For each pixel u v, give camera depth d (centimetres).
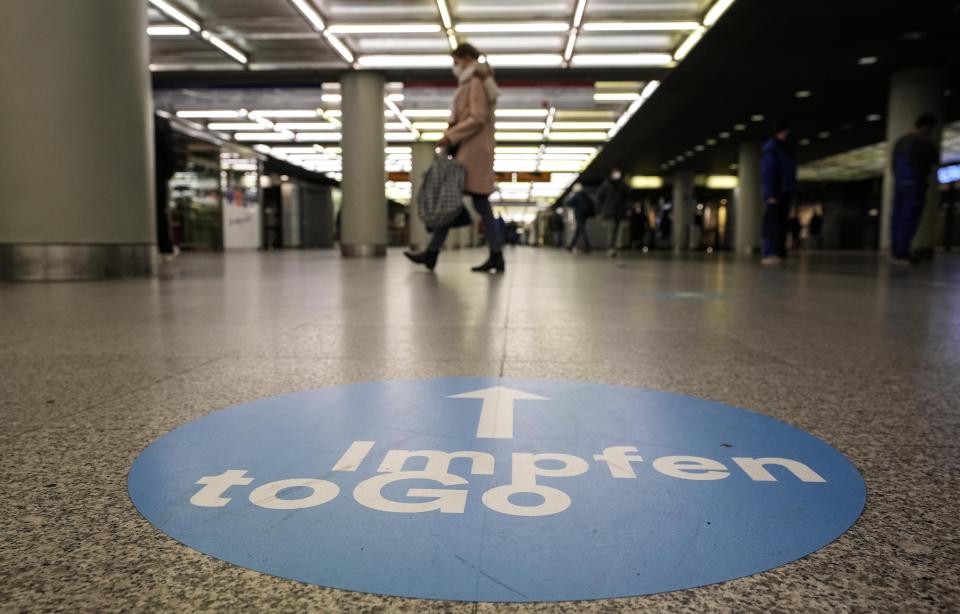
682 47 1481
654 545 94
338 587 82
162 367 233
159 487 117
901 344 293
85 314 394
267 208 3347
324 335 311
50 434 151
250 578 85
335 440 145
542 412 171
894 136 1633
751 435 151
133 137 711
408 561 88
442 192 788
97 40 669
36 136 648
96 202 684
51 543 95
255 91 1919
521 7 1303
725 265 1267
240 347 277
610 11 1307
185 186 2420
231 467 127
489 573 85
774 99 1881
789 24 1270
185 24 1330
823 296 550
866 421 165
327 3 1292
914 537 98
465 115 770
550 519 102
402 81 1750
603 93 1925
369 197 1742
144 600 80
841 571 88
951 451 140
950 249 3506
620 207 1827
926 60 1507
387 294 539
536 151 2950
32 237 657
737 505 109
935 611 79
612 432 152
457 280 730
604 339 303
